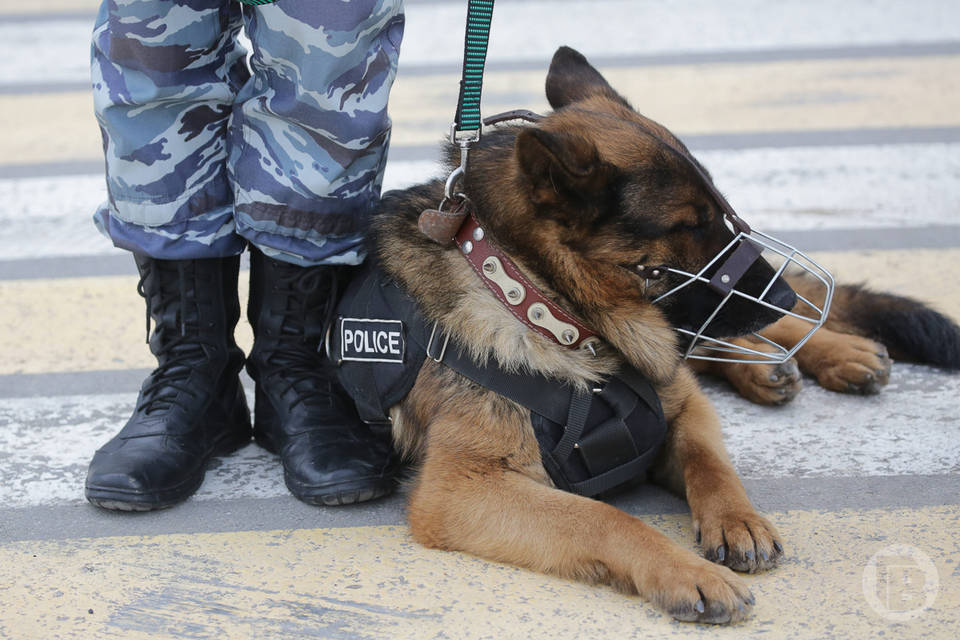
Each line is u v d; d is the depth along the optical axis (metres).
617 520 3.17
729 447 4.07
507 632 2.95
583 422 3.37
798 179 6.91
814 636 2.89
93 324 5.40
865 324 4.77
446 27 10.59
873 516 3.52
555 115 3.56
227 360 4.06
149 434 3.78
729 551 3.18
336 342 3.79
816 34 10.09
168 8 3.38
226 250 3.83
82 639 2.96
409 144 7.51
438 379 3.50
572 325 3.39
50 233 6.57
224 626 3.01
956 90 8.45
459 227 3.46
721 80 8.87
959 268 5.60
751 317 3.41
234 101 3.75
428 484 3.45
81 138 8.14
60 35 11.01
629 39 10.10
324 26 3.34
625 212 3.28
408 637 2.94
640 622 2.99
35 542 3.50
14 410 4.52
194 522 3.63
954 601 3.01
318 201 3.67
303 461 3.75
